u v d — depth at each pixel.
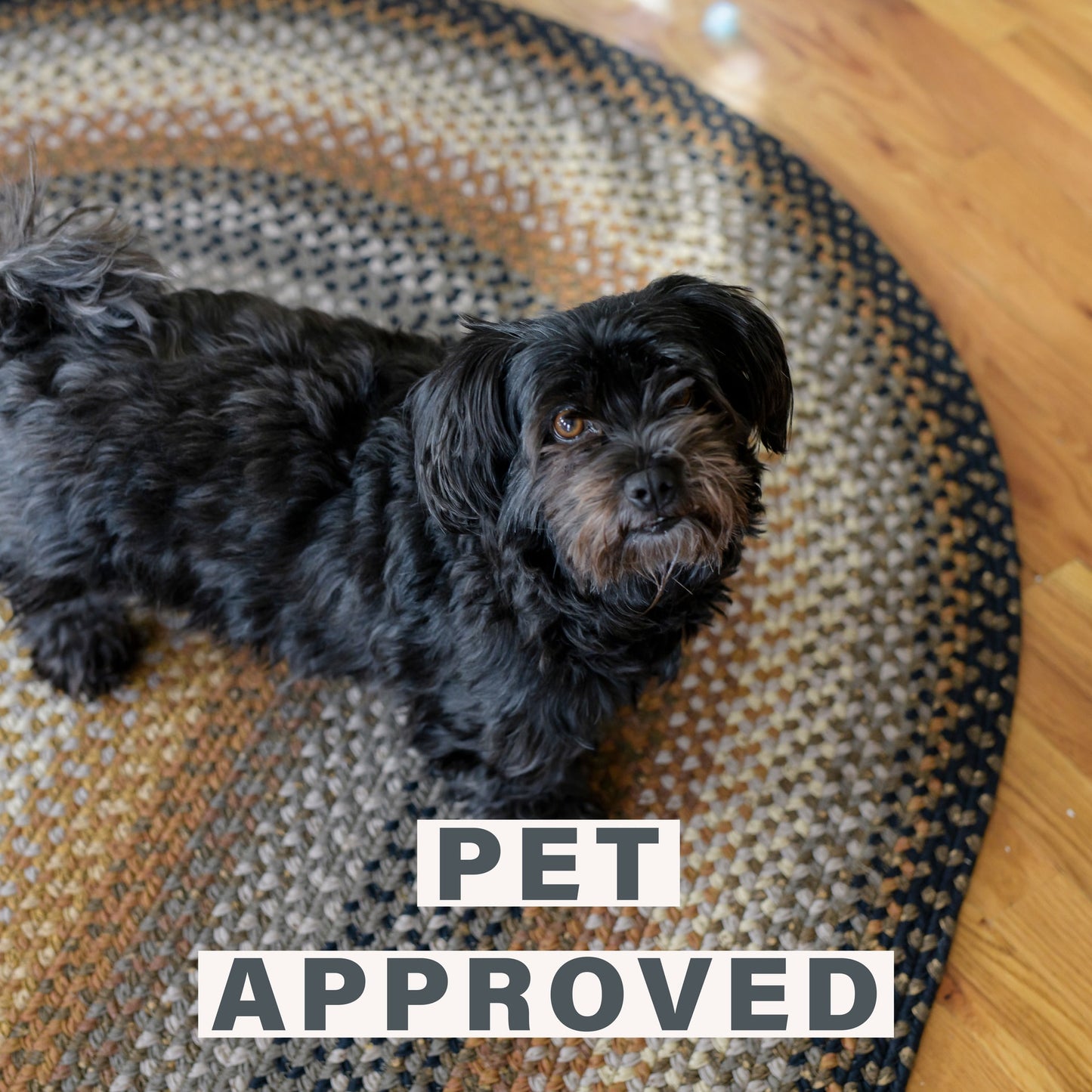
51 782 1.84
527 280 2.29
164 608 1.73
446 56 2.55
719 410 1.46
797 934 1.71
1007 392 2.21
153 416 1.51
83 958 1.70
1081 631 1.96
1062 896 1.73
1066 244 2.39
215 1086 1.61
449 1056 1.64
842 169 2.48
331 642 1.67
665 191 2.41
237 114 2.46
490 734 1.61
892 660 1.93
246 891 1.75
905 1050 1.60
